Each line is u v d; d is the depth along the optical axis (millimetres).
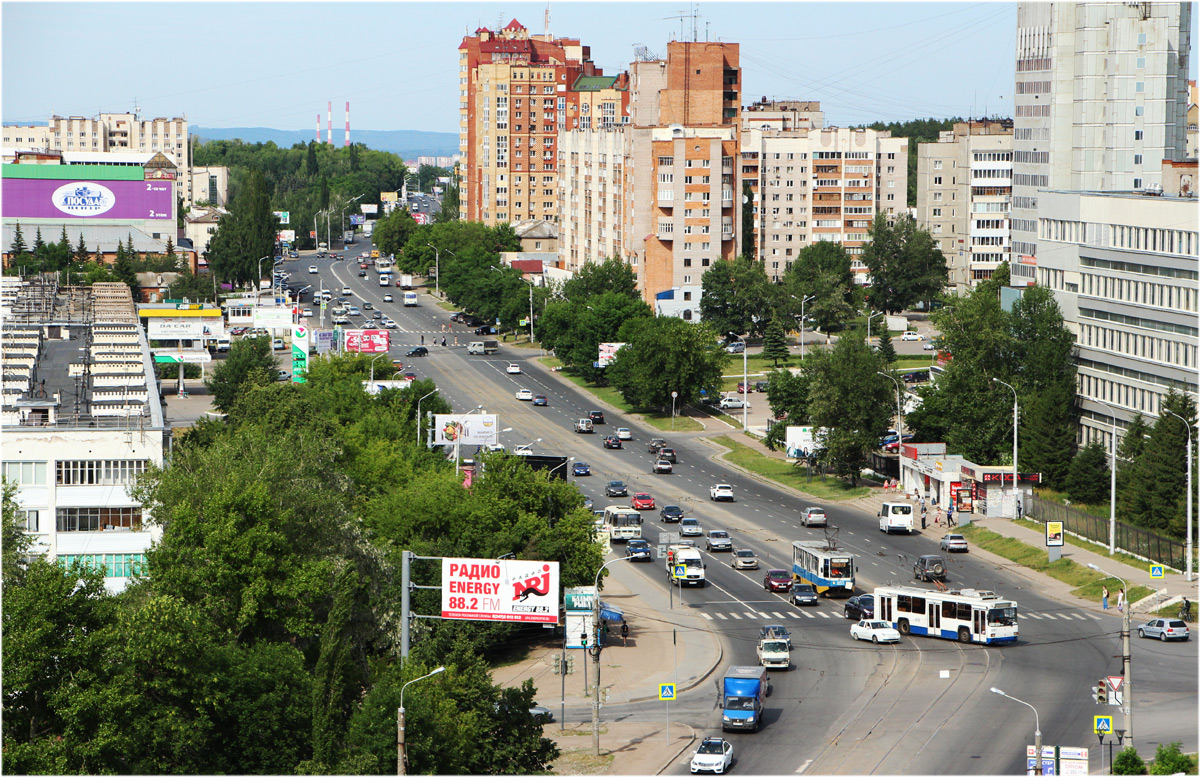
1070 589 193125
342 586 122625
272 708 118312
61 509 171875
